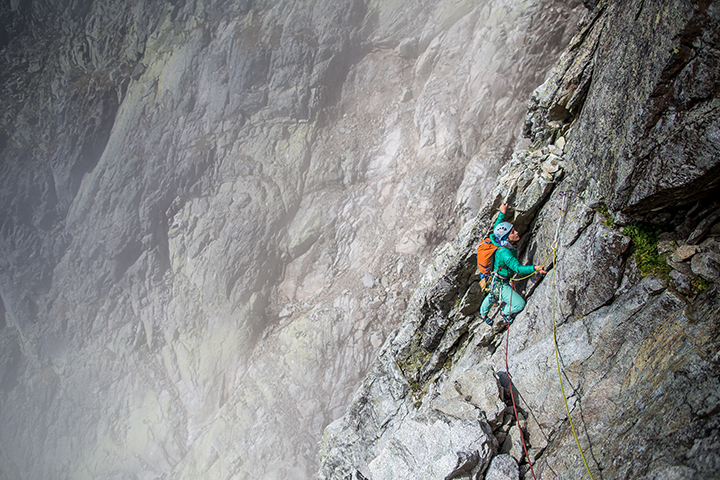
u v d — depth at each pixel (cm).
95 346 2194
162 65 2441
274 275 2005
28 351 2283
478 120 1761
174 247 2188
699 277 358
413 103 2081
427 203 1734
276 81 2241
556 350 441
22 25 2723
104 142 2456
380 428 723
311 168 2136
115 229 2216
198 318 2020
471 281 598
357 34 2311
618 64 408
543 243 518
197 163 2219
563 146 541
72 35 2644
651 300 378
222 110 2283
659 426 304
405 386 715
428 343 684
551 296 480
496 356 539
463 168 1730
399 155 1989
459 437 429
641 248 405
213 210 2148
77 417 2073
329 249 1950
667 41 330
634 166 376
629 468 309
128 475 1880
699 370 299
